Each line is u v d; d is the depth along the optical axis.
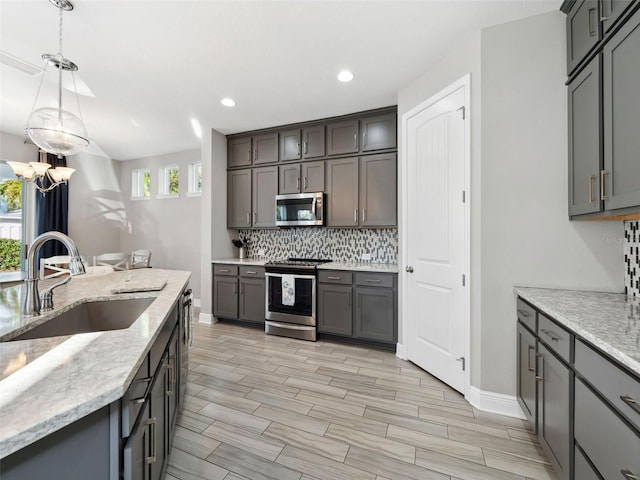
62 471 0.67
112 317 1.74
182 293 2.06
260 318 3.81
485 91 2.02
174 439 1.75
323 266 3.43
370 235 3.84
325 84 2.82
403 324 2.93
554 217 1.89
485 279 2.04
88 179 5.16
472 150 2.11
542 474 1.49
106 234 5.41
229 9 1.84
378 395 2.25
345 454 1.63
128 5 1.80
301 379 2.50
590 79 1.56
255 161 4.12
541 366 1.53
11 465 0.57
